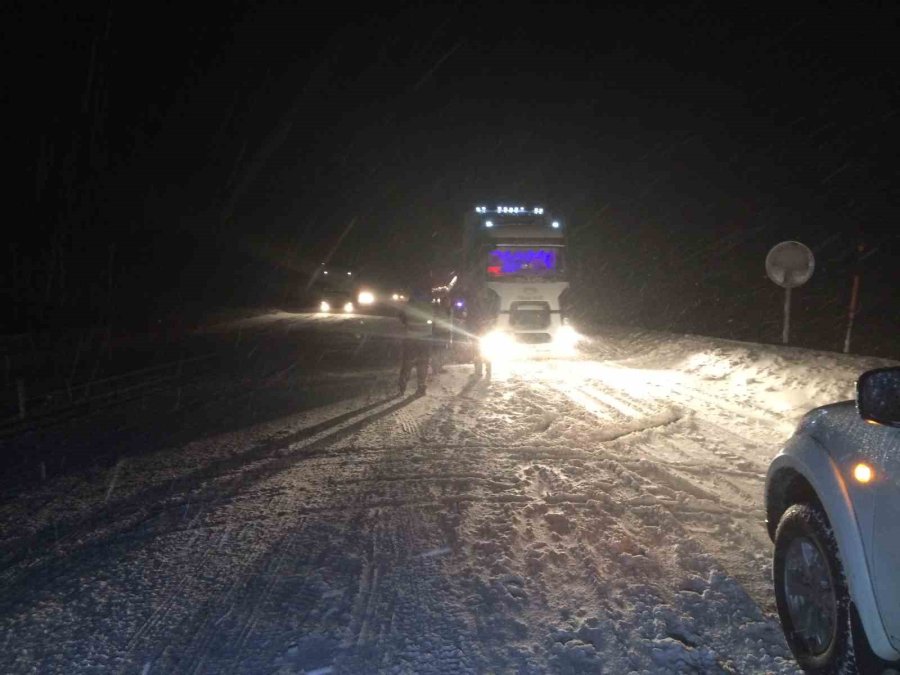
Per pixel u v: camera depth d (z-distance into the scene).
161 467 9.23
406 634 4.70
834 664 3.71
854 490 3.61
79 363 24.70
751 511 6.84
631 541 6.12
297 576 5.67
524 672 4.20
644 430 10.51
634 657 4.31
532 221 23.45
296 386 16.39
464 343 22.62
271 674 4.29
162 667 4.40
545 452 9.34
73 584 5.68
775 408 12.08
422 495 7.66
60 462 9.79
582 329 32.78
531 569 5.62
